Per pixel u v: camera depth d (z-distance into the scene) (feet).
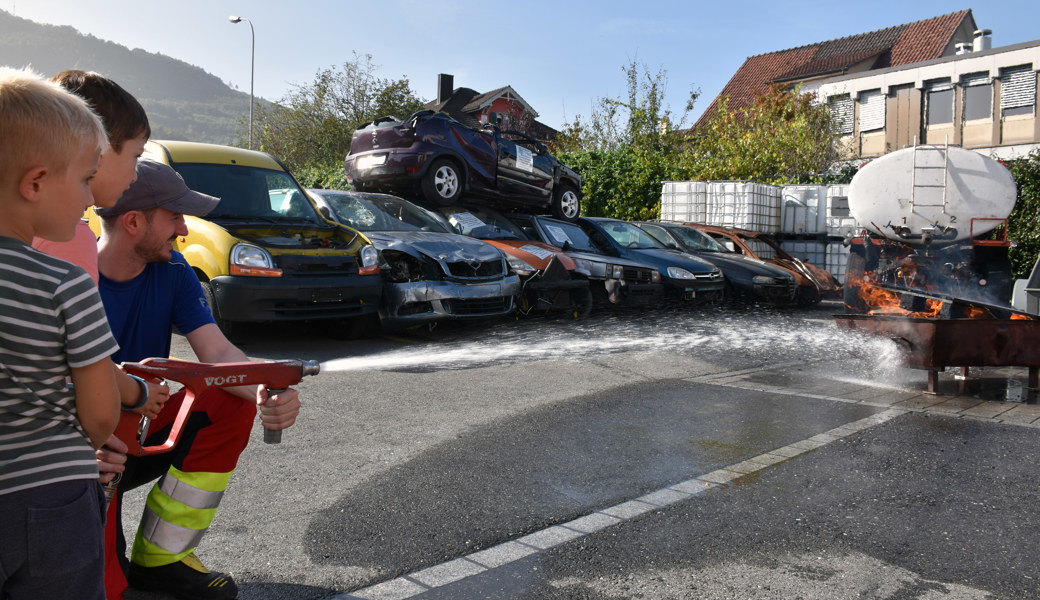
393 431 14.80
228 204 23.94
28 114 4.44
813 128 73.41
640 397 18.49
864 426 15.84
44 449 4.73
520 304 29.76
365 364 21.31
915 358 19.02
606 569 9.00
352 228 25.99
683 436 14.96
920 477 12.53
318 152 106.11
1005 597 8.46
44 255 4.68
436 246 26.18
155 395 6.07
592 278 32.19
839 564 9.23
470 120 134.31
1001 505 11.27
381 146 33.12
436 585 8.54
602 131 83.15
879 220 30.30
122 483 7.31
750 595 8.40
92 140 4.82
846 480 12.35
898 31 107.65
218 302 21.52
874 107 89.97
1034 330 18.79
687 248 40.86
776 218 54.08
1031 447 14.33
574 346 26.11
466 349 24.70
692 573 8.93
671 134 79.46
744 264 38.99
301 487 11.59
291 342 24.85
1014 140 78.74
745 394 19.11
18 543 4.58
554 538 9.89
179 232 7.70
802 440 14.75
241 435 7.76
